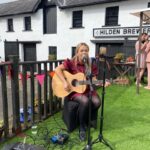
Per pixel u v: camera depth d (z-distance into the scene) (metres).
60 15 15.07
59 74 3.44
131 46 11.62
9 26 19.00
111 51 12.77
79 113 3.34
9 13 17.97
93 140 3.19
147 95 5.90
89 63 3.40
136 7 11.40
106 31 12.68
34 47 17.39
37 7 16.06
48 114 4.26
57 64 4.42
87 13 13.57
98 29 13.04
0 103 6.11
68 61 3.54
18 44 18.17
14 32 18.45
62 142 3.09
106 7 12.59
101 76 4.34
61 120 4.04
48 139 3.21
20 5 18.67
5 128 3.22
